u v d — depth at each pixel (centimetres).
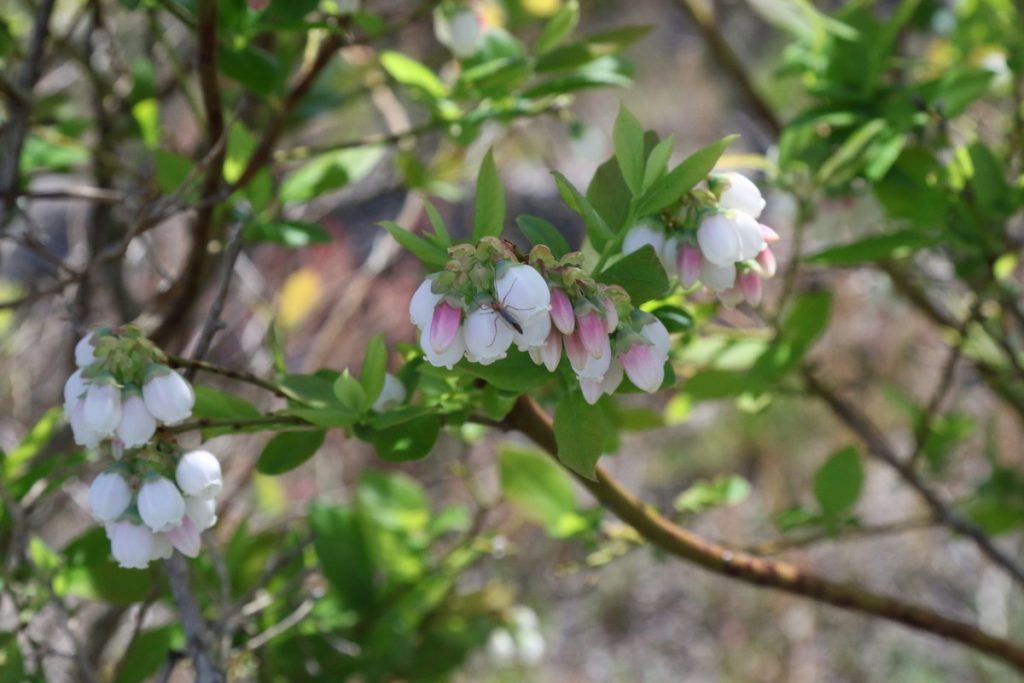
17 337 106
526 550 167
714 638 182
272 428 61
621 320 57
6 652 65
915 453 75
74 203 136
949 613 174
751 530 179
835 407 76
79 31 94
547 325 56
